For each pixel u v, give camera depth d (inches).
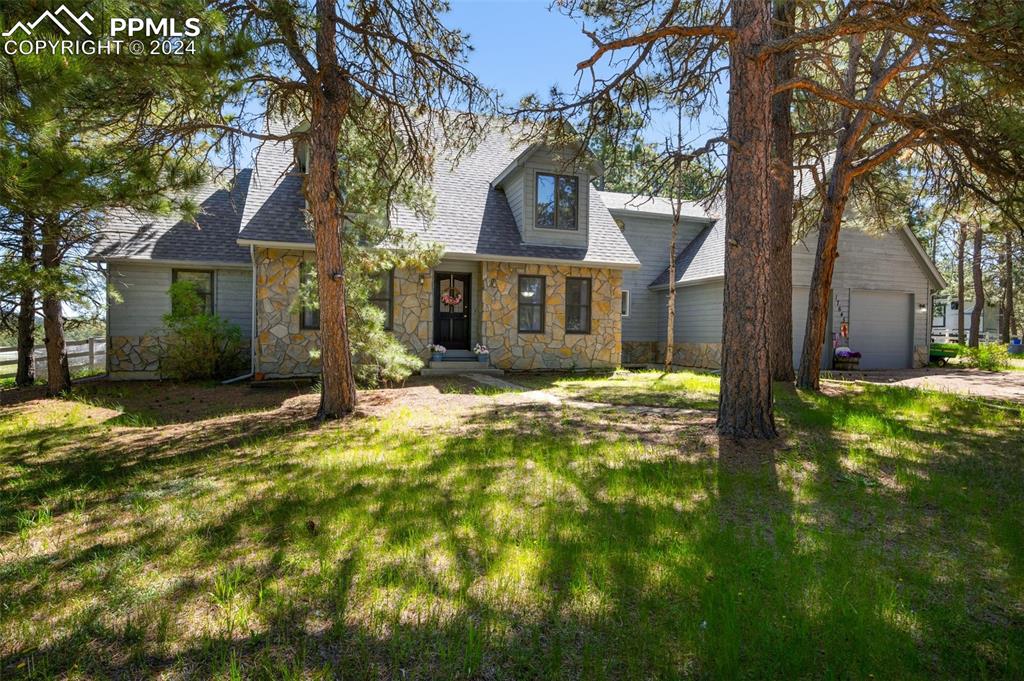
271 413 322.3
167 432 271.3
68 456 224.7
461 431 256.7
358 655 88.5
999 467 196.2
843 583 109.3
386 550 126.0
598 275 583.5
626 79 291.4
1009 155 275.4
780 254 433.4
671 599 104.6
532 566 116.7
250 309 552.1
